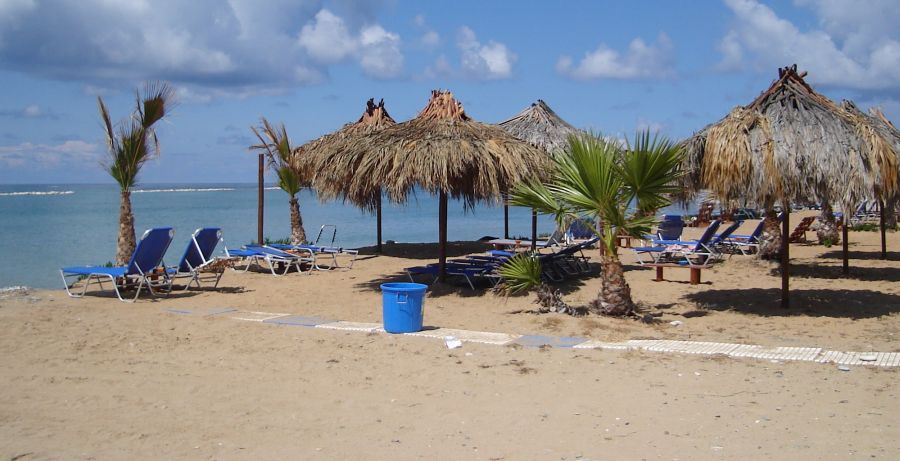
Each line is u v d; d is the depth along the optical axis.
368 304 10.17
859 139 8.11
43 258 16.77
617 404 5.41
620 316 8.68
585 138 8.58
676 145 8.29
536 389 5.84
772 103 8.75
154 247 10.24
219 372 6.43
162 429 4.89
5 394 5.69
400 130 10.74
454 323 8.66
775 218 14.02
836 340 7.60
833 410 5.17
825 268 13.42
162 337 7.84
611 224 8.56
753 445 4.50
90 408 5.36
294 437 4.76
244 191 138.12
